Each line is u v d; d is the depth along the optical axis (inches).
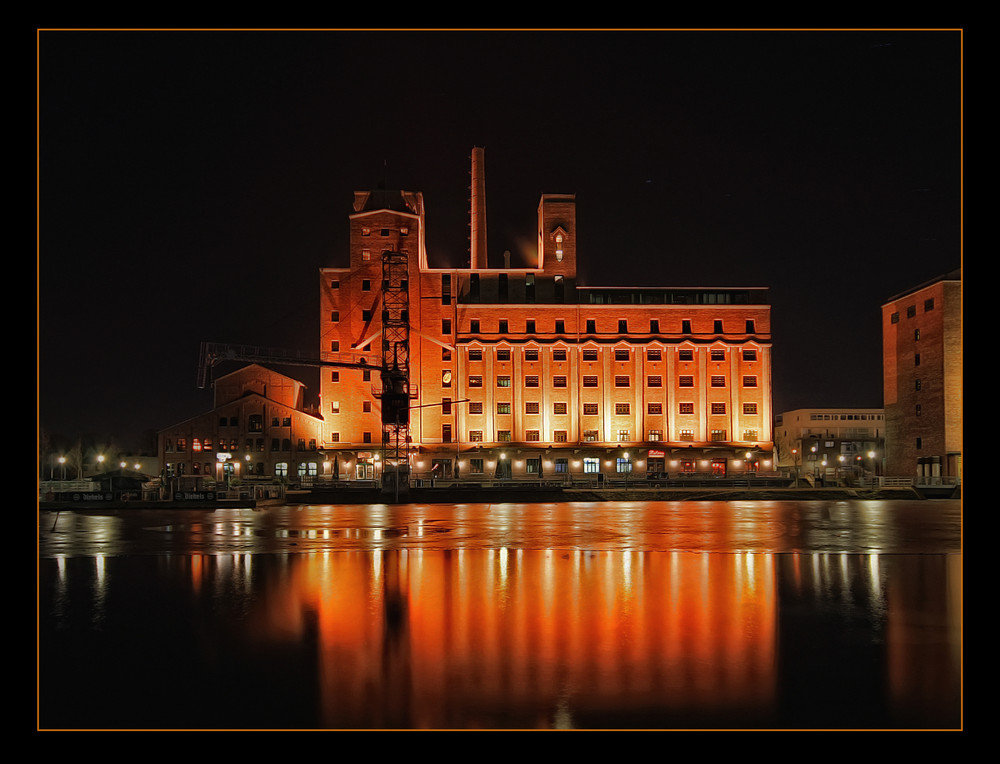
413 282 4119.1
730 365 4094.5
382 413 3720.5
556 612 517.0
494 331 4099.4
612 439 4060.0
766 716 321.7
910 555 846.5
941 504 2247.8
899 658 401.1
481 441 4030.5
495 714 324.5
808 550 896.3
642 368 4097.0
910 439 3609.7
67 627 483.2
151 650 424.8
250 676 375.9
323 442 4001.0
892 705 334.3
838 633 454.6
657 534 1136.8
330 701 340.2
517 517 1612.9
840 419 5128.0
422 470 3973.9
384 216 4141.2
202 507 2062.0
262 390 3986.2
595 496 2679.6
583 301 4185.5
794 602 551.2
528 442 4040.4
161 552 905.5
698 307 4133.9
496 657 404.8
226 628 477.4
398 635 454.3
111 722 319.0
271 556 855.7
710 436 4067.4
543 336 4097.0
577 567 743.7
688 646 426.0
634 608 530.3
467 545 973.2
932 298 3447.3
